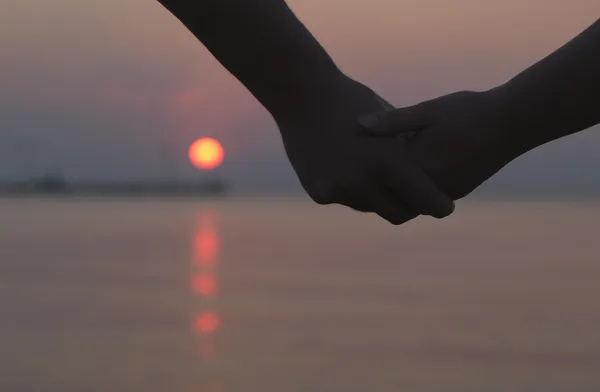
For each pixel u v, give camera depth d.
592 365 7.82
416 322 10.45
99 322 10.47
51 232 34.97
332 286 14.59
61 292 13.70
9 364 7.82
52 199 139.62
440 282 15.07
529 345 8.85
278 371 7.58
